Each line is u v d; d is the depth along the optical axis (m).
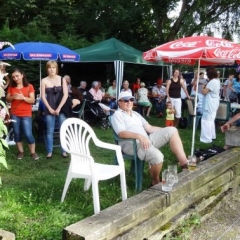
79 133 3.92
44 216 3.40
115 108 9.77
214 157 4.47
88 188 4.07
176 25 17.06
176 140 4.22
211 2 16.03
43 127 6.32
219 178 4.10
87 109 9.18
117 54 10.01
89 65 16.17
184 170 3.87
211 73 6.89
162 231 3.03
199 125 9.15
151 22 18.08
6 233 2.18
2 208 3.47
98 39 16.14
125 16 16.72
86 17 17.19
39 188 4.17
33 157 5.67
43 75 13.43
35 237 2.96
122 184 3.71
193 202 3.60
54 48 8.27
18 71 5.21
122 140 4.16
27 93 5.37
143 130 4.33
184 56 4.61
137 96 11.60
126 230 2.67
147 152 4.02
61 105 5.51
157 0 17.06
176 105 8.78
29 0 16.22
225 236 3.33
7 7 16.30
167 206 3.14
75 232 2.34
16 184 4.40
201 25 16.11
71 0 17.64
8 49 8.27
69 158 5.81
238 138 5.02
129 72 16.62
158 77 17.56
